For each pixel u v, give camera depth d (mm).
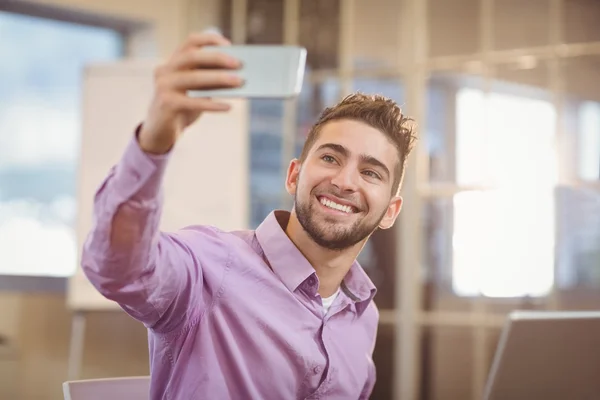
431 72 3564
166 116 883
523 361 1456
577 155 3268
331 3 3773
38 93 3914
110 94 3457
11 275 3828
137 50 4047
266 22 3904
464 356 3443
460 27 3508
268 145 3822
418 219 3553
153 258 1021
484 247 3443
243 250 1283
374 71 3682
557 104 3307
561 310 3293
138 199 949
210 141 3494
